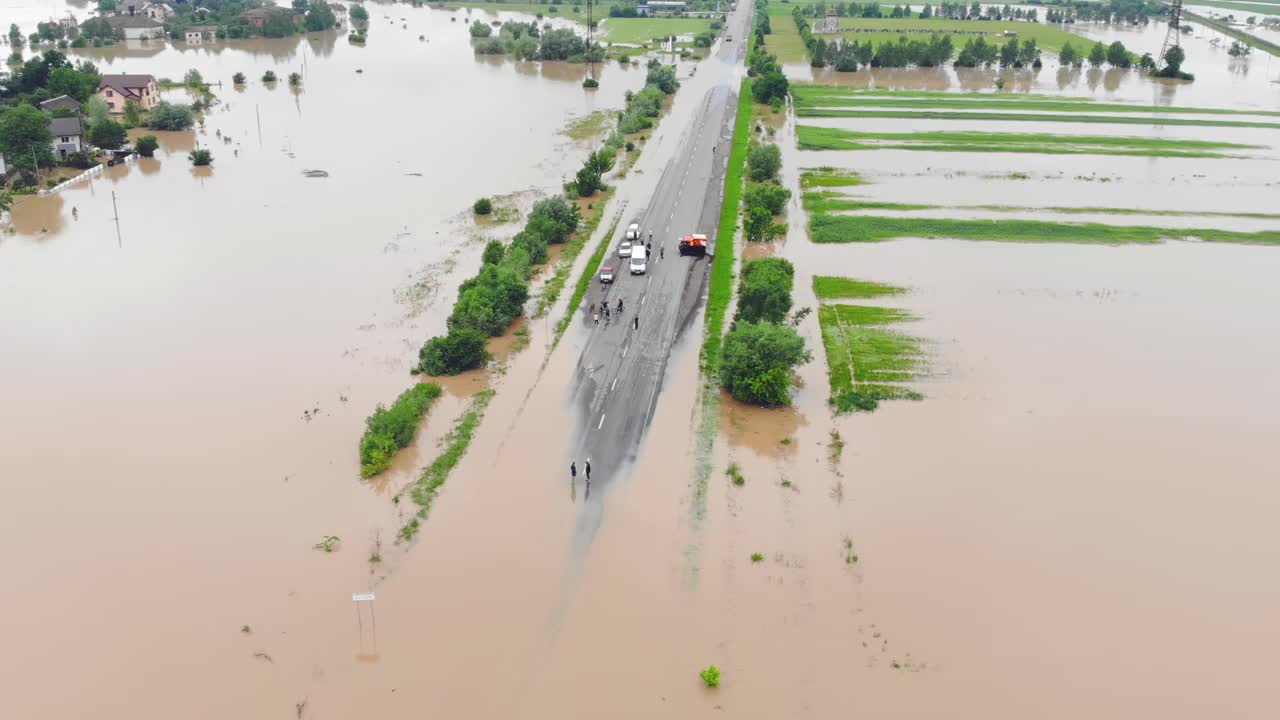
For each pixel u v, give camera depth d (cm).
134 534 5697
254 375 7556
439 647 4919
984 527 5909
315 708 4550
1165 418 7188
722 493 6206
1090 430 7006
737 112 17488
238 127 15825
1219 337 8588
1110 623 5172
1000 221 11575
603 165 12925
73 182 12519
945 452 6700
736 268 10012
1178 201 12625
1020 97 19300
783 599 5291
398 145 14788
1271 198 12850
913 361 8006
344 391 7350
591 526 5844
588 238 10869
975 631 5097
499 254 9650
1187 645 5031
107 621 5053
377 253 10194
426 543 5666
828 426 7031
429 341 7756
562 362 7900
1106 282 9831
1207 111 18275
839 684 4734
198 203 11844
